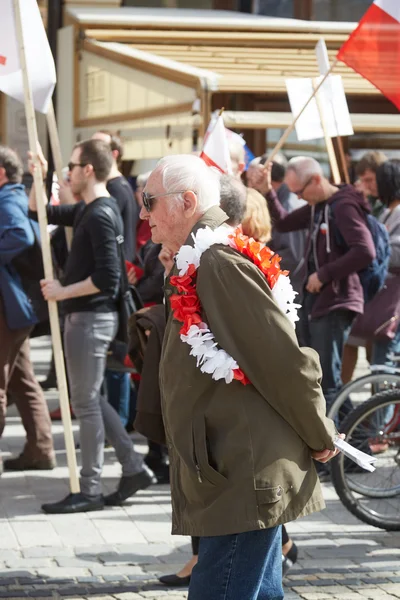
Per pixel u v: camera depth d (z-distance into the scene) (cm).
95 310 639
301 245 876
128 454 664
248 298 338
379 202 895
